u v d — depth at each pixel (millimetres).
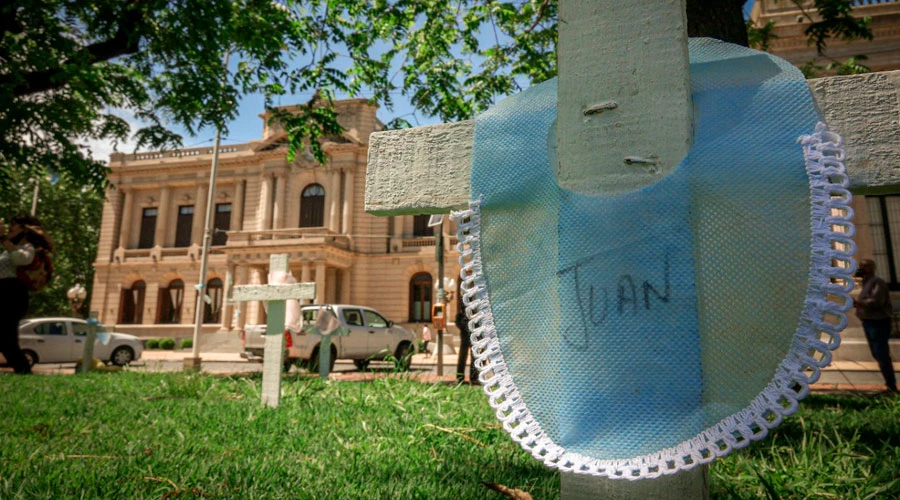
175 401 5211
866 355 12328
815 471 2506
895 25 13836
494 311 1453
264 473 2639
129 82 10391
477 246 1508
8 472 2584
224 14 9133
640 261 1276
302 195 32812
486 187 1536
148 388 6398
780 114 1295
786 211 1216
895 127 1322
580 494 1421
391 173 1788
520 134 1545
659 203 1282
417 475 2645
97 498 2221
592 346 1287
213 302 33344
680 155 1311
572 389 1291
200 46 10320
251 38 9586
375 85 9156
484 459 2953
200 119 10562
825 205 1190
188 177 35094
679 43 1352
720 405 1180
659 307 1242
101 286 35125
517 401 1368
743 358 1187
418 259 30719
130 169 35938
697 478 1342
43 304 38812
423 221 31953
